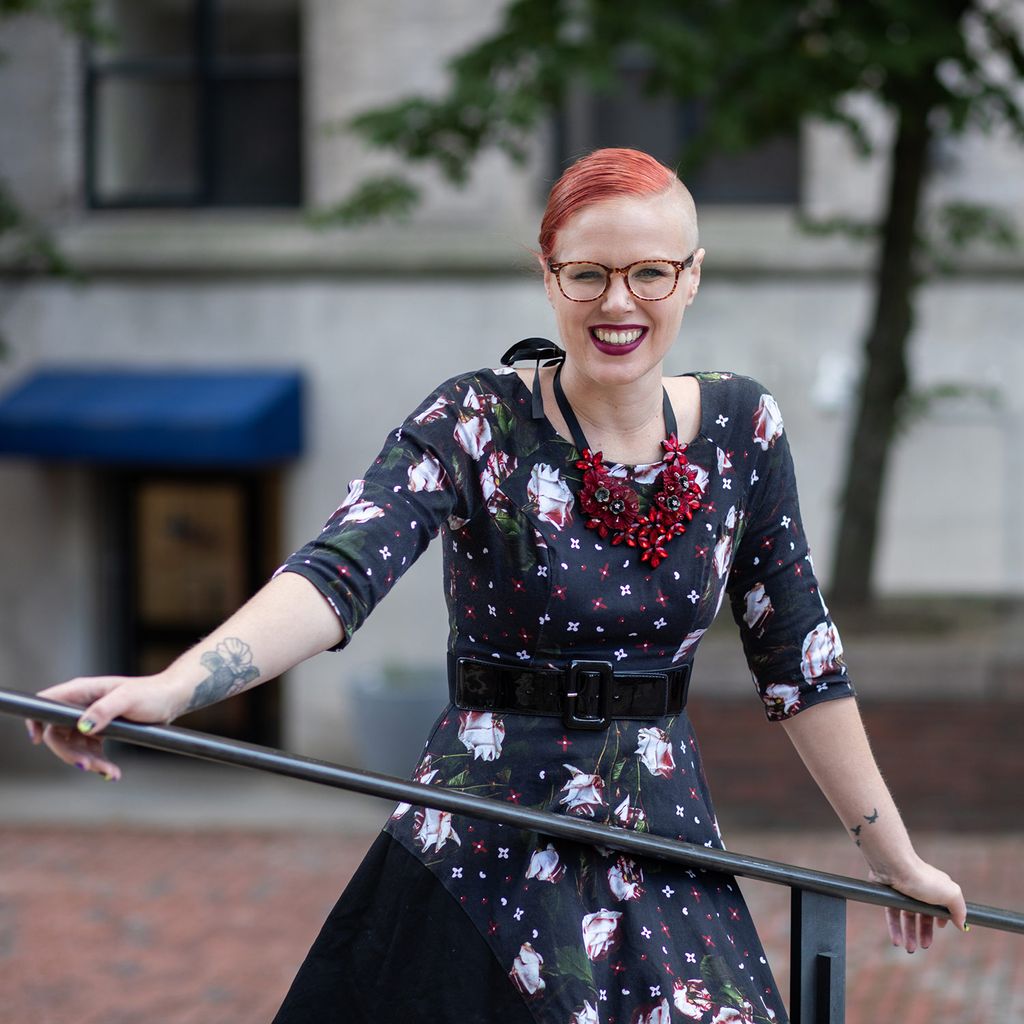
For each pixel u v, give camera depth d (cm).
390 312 1788
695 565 334
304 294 1795
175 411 1686
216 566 1830
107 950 1059
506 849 328
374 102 1769
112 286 1809
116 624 1842
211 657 279
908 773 1400
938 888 364
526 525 325
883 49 1203
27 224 1700
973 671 1390
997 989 962
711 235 1753
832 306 1739
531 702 329
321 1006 333
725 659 1412
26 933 1105
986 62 1517
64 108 1831
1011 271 1712
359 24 1767
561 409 331
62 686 274
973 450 1731
